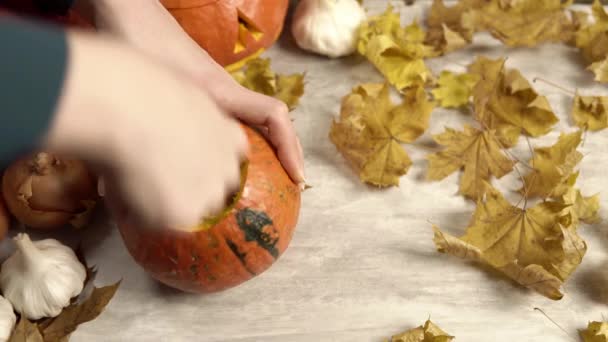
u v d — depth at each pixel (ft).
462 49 2.99
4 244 2.60
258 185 2.28
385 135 2.70
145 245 2.30
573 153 2.64
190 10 2.69
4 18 1.22
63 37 1.24
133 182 1.42
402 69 2.85
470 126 2.73
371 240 2.59
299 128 2.81
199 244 2.26
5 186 2.53
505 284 2.50
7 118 1.19
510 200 2.66
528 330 2.43
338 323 2.45
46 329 2.44
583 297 2.47
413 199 2.67
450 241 2.49
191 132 1.43
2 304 2.43
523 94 2.76
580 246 2.46
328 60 2.98
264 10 2.80
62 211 2.55
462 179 2.67
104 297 2.45
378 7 3.12
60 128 1.23
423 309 2.46
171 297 2.49
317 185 2.69
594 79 2.90
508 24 2.98
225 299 2.49
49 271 2.44
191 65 2.21
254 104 2.28
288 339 2.42
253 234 2.28
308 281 2.52
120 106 1.29
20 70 1.18
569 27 2.98
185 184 1.46
